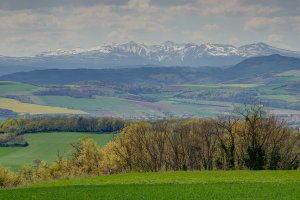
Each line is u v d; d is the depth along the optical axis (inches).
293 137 5954.7
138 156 6643.7
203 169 6323.8
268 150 5797.2
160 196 3221.0
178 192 3390.7
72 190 3661.4
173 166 6471.5
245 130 5974.4
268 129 5856.3
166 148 6569.9
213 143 6304.1
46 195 3383.4
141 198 3154.5
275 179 4261.8
